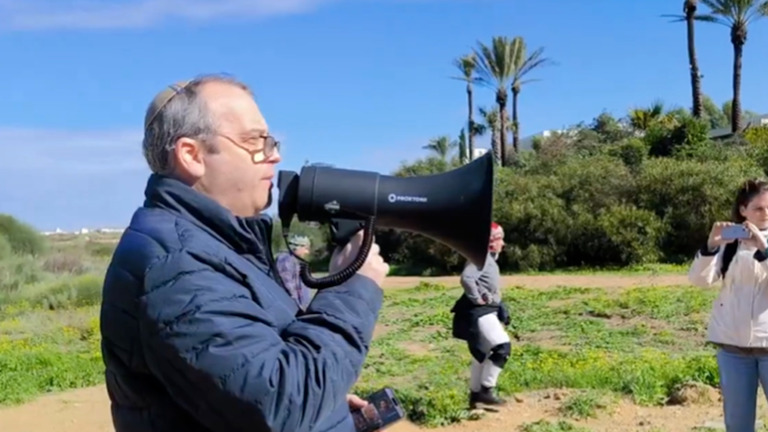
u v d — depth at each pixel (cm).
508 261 3400
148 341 206
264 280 229
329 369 210
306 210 230
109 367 221
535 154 5219
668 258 3228
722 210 3141
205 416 205
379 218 231
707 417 748
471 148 6450
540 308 1741
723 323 512
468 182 233
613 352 1166
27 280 2731
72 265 3122
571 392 856
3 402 966
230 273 216
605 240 3262
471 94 6488
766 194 505
